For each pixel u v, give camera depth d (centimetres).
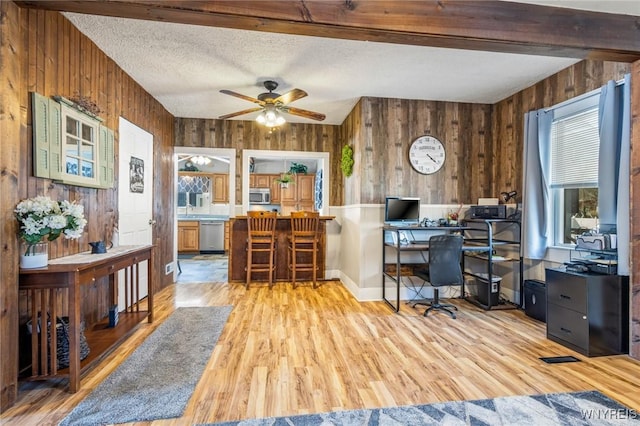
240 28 208
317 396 197
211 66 335
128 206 361
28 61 212
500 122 431
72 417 175
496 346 272
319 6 199
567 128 338
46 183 229
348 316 347
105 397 194
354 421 173
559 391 203
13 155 185
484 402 191
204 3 187
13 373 186
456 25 215
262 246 502
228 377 218
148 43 289
